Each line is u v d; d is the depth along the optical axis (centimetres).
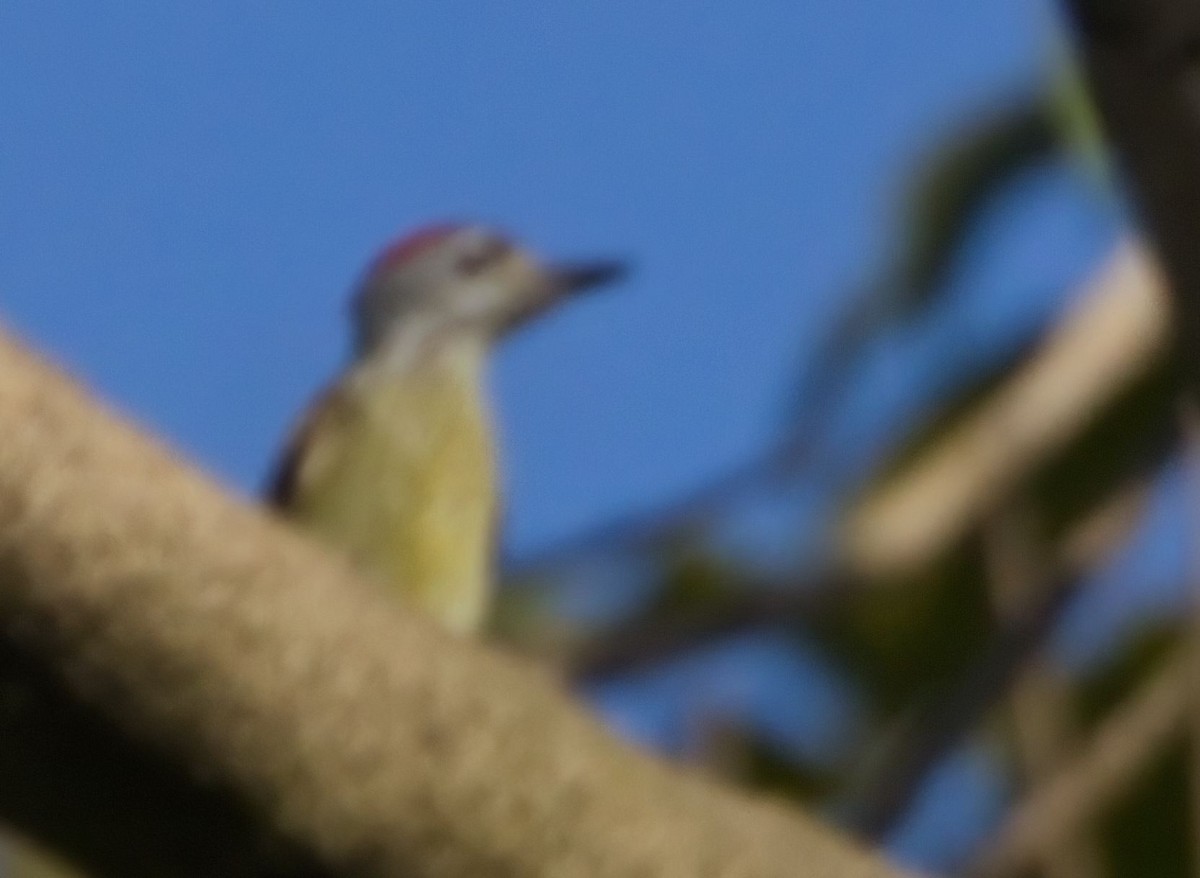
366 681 562
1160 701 1032
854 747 1099
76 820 563
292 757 557
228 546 551
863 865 609
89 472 541
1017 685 1055
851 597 1093
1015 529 1081
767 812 600
